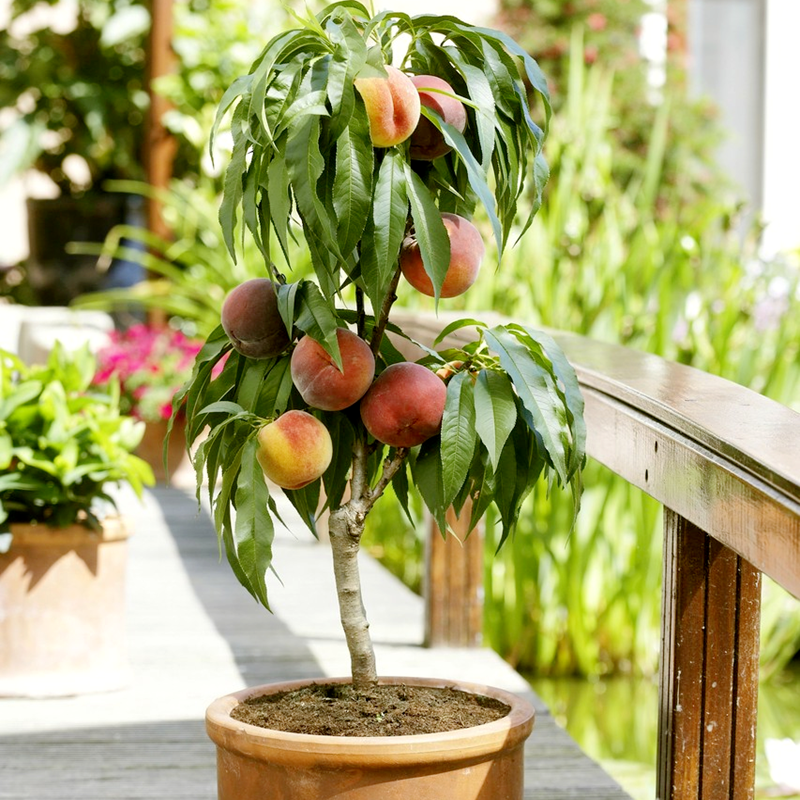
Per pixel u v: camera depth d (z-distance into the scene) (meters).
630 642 3.64
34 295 6.93
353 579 1.37
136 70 6.93
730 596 1.39
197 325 5.61
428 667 2.63
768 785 2.82
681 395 1.42
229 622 3.10
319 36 1.16
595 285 3.70
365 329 1.39
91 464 2.32
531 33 7.50
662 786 1.43
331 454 1.28
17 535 2.35
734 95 8.02
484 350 1.36
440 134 1.20
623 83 7.37
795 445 1.16
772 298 3.79
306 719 1.28
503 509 1.31
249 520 1.21
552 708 3.39
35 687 2.40
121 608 2.52
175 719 2.31
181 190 5.70
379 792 1.18
